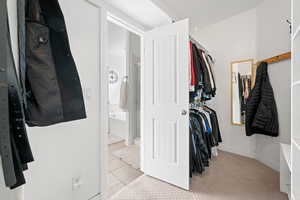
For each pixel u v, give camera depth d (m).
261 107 2.04
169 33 1.77
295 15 0.96
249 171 2.07
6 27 0.57
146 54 2.01
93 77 1.45
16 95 0.64
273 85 2.08
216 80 2.87
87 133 1.40
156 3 1.67
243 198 1.54
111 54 4.74
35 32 0.81
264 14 2.22
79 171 1.34
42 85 0.80
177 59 1.72
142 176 2.00
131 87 3.19
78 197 1.33
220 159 2.45
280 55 1.92
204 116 2.19
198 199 1.54
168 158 1.83
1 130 0.54
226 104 2.76
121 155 2.66
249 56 2.47
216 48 2.85
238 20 2.56
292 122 0.98
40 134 1.09
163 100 1.85
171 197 1.57
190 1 2.05
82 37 1.35
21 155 0.65
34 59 0.79
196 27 2.94
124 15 1.80
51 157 1.15
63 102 0.91
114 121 3.87
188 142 1.67
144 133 2.06
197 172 1.95
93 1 1.41
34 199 1.06
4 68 0.55
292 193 0.98
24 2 0.74
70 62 0.95
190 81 1.81
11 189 0.60
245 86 2.51
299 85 0.97
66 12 1.23
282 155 1.63
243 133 2.58
